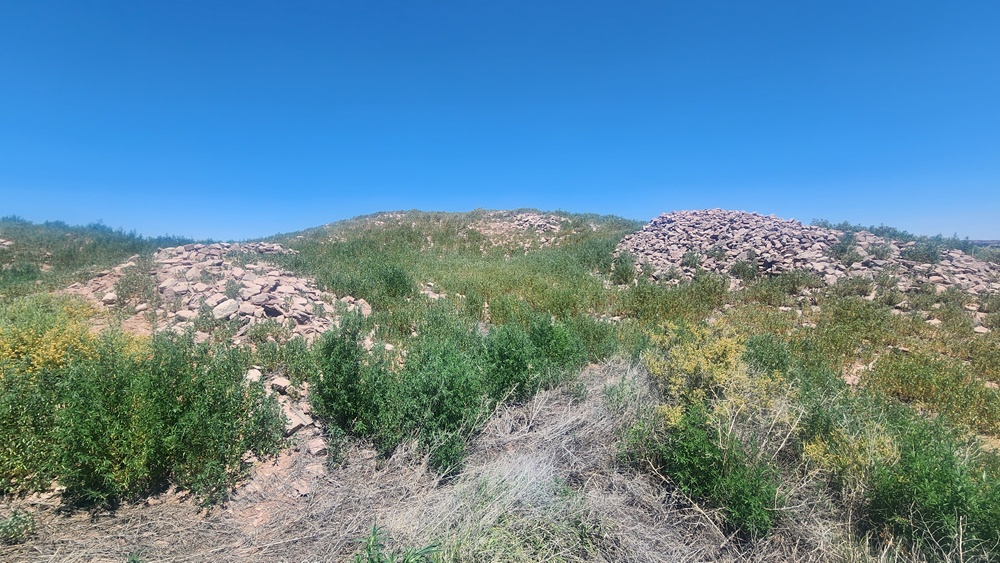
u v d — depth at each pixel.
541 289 11.28
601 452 4.14
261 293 7.97
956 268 12.03
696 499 3.54
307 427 4.46
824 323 8.78
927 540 3.04
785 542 3.22
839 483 3.64
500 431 4.55
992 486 3.13
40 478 3.36
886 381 6.17
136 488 3.46
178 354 4.13
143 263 9.92
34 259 13.06
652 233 18.48
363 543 3.08
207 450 3.63
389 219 26.14
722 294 11.20
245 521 3.32
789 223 16.45
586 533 3.17
